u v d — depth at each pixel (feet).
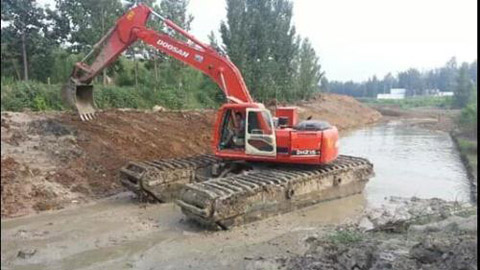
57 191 40.24
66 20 69.26
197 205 33.32
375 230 29.22
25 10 63.52
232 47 101.96
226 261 27.32
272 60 115.75
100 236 31.99
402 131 113.70
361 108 164.96
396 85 414.82
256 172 39.17
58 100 61.62
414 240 23.77
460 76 179.63
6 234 31.91
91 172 44.80
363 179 45.98
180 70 91.50
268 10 114.83
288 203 37.83
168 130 63.41
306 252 26.35
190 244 30.53
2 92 56.34
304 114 117.50
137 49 80.38
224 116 40.06
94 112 47.78
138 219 35.88
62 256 28.32
